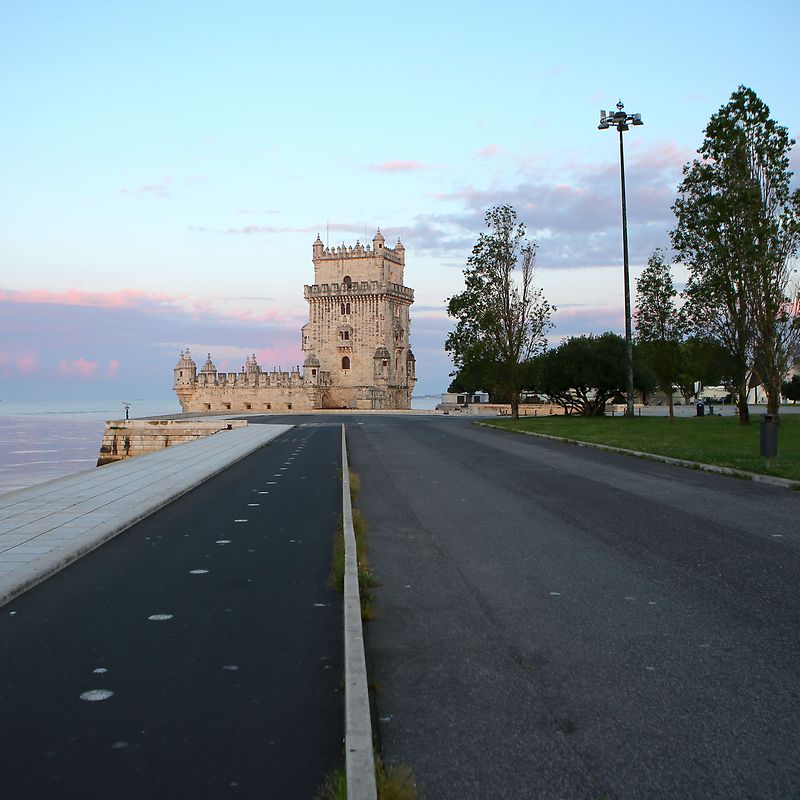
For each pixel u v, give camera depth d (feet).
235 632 27.14
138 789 16.35
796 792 16.25
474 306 208.33
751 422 153.79
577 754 17.99
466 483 70.49
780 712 20.11
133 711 20.27
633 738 18.76
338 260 392.27
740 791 16.31
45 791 16.24
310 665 23.81
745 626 27.37
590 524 48.37
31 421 502.79
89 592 32.71
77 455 215.72
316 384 372.17
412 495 62.90
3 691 21.59
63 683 22.21
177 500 62.08
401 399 402.31
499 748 18.34
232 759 17.69
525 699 21.20
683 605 30.14
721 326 145.69
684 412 251.39
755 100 130.21
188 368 400.88
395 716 20.20
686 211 142.41
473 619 28.73
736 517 50.06
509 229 206.80
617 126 163.32
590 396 288.92
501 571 36.27
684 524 47.75
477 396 369.09
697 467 79.15
